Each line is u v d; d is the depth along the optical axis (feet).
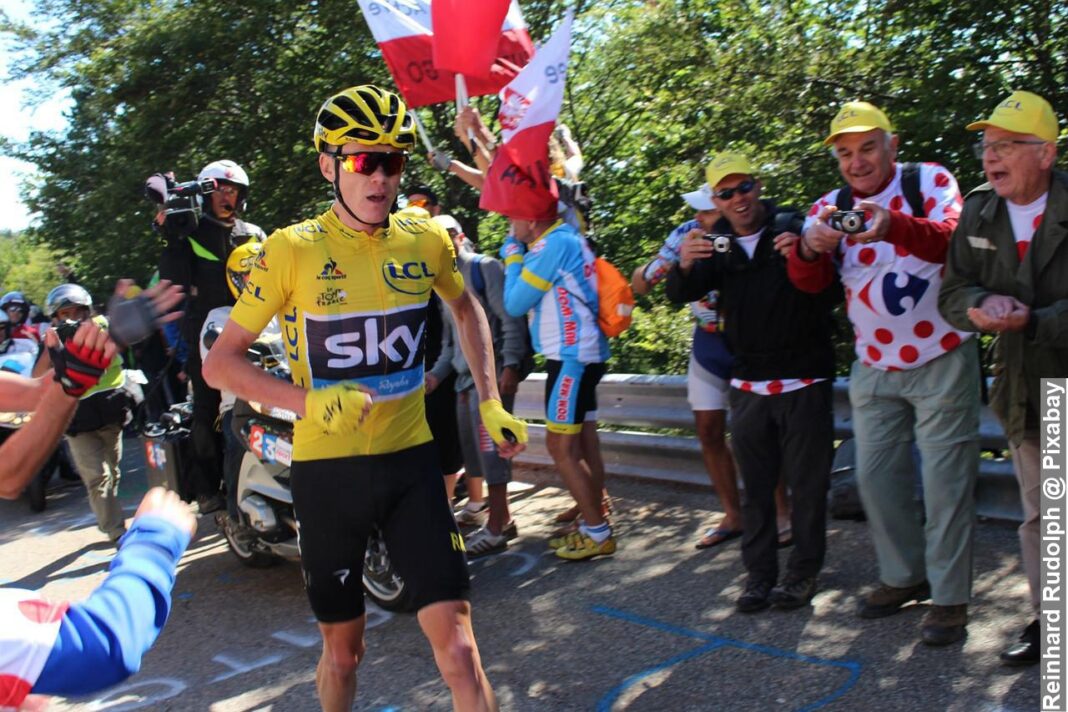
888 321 13.28
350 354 10.04
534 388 25.32
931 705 11.53
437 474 10.41
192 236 19.51
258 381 9.44
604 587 16.71
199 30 46.68
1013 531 16.70
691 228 17.58
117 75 50.37
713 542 18.21
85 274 57.31
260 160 48.88
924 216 13.42
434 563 9.89
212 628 16.76
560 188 18.19
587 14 47.98
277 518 17.25
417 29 18.90
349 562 10.29
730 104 32.94
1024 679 11.89
